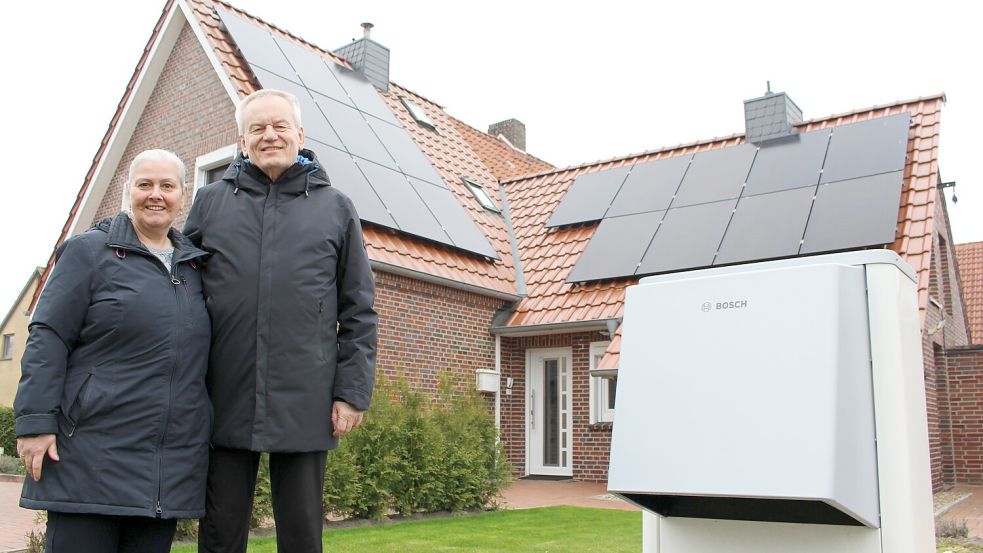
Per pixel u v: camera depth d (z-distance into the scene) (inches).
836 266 104.4
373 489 309.1
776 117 539.5
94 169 565.3
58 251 116.4
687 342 111.1
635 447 110.3
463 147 661.9
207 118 487.2
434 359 456.1
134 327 112.5
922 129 484.4
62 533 108.1
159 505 109.6
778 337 104.1
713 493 101.7
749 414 102.7
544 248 543.5
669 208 506.9
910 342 109.6
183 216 484.4
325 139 456.4
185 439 113.5
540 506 374.9
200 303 120.0
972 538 299.1
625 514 326.6
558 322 471.2
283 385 115.0
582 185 585.6
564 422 508.7
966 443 540.1
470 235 505.4
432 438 339.9
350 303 124.4
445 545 245.1
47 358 108.3
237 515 117.2
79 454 107.8
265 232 120.8
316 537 117.6
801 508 104.9
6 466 573.0
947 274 582.6
